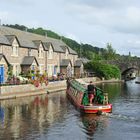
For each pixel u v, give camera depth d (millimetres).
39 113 27203
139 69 85250
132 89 55938
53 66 65812
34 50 57031
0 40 46531
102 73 80750
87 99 28875
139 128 21797
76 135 19812
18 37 55812
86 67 81750
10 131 20500
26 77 47875
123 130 21219
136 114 27234
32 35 65812
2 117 25141
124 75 91375
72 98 36219
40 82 43906
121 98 40406
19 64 51906
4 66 44406
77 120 24281
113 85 66688
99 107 26734
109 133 20406
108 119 24797
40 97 39188
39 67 58844
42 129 21203
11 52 49531
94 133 20391
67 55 74500
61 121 23891
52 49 64938
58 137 19281
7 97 35969
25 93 39719
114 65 85688
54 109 29531
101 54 132125
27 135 19578
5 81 42562
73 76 69625
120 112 28281
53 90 47188
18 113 26984
